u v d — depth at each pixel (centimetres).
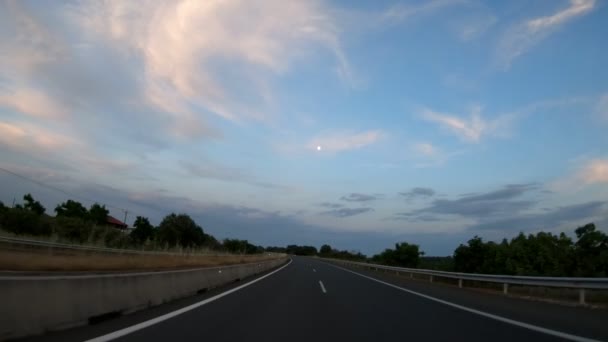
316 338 870
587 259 2861
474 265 3491
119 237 5969
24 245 3719
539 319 1163
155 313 1131
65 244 4034
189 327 938
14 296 726
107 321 971
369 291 2042
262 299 1578
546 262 2997
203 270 1945
